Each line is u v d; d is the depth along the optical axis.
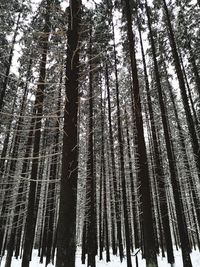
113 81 19.56
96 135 19.05
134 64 9.96
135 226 22.86
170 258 13.93
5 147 16.34
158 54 16.38
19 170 14.52
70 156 4.61
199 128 17.11
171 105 23.28
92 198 13.70
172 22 15.51
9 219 17.58
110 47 15.07
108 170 23.50
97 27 9.41
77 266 16.98
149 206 8.20
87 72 5.37
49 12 8.49
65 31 5.48
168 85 19.58
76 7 5.55
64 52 5.73
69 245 4.09
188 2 12.62
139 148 8.91
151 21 15.05
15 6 13.20
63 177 4.52
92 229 13.38
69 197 4.37
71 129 4.77
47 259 15.62
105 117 18.52
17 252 20.81
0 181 13.59
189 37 13.00
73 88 5.01
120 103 20.64
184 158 19.36
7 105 16.16
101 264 17.56
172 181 11.83
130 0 11.84
